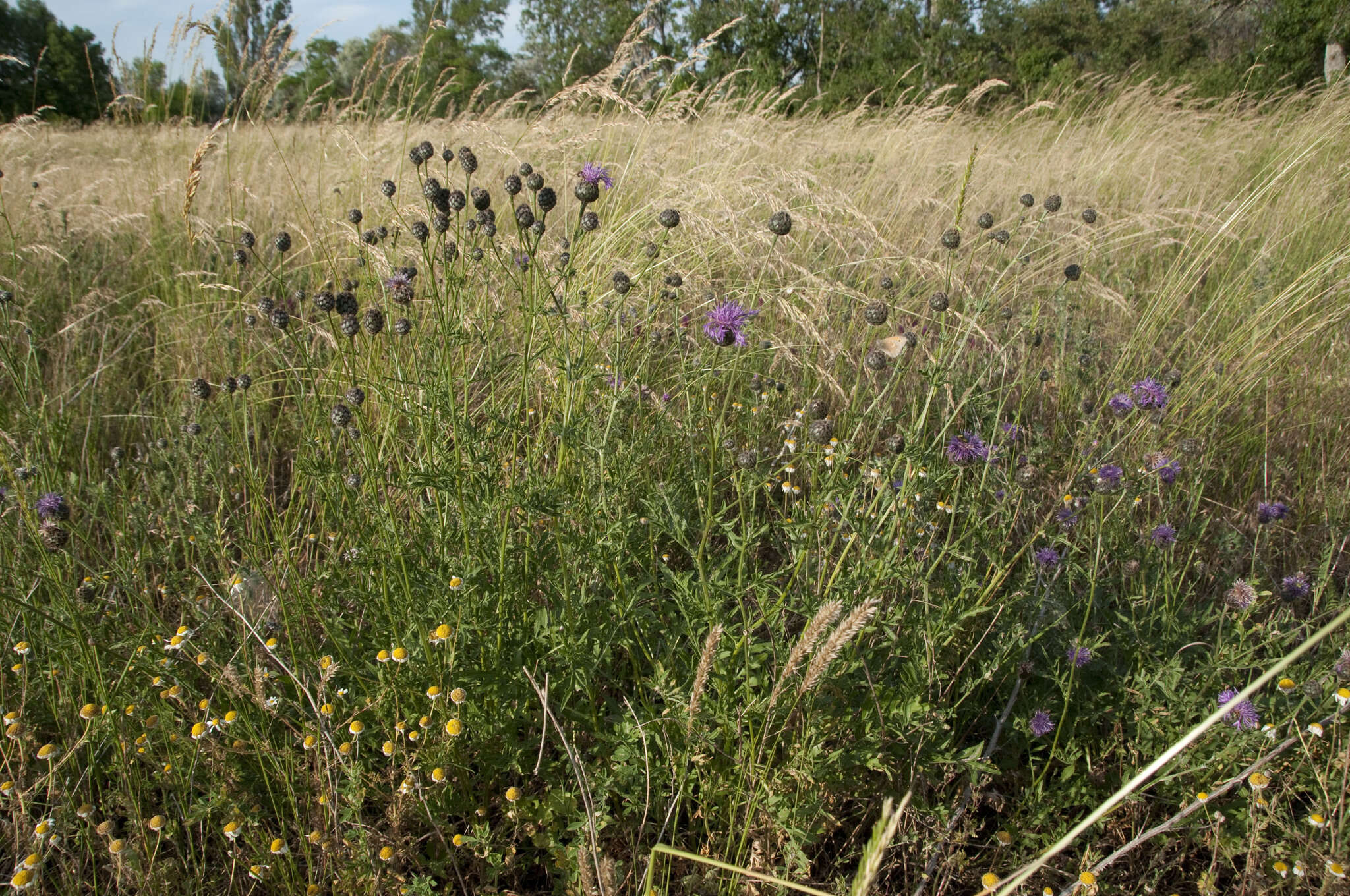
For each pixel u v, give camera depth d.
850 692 2.38
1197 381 4.40
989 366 3.21
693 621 2.36
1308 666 2.53
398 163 5.97
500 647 2.39
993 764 2.36
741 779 2.10
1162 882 2.28
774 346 3.72
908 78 19.41
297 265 5.51
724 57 20.44
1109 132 9.07
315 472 2.59
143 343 4.98
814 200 5.06
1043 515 3.33
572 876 2.09
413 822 2.23
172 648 2.38
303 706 2.43
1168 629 2.63
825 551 2.52
